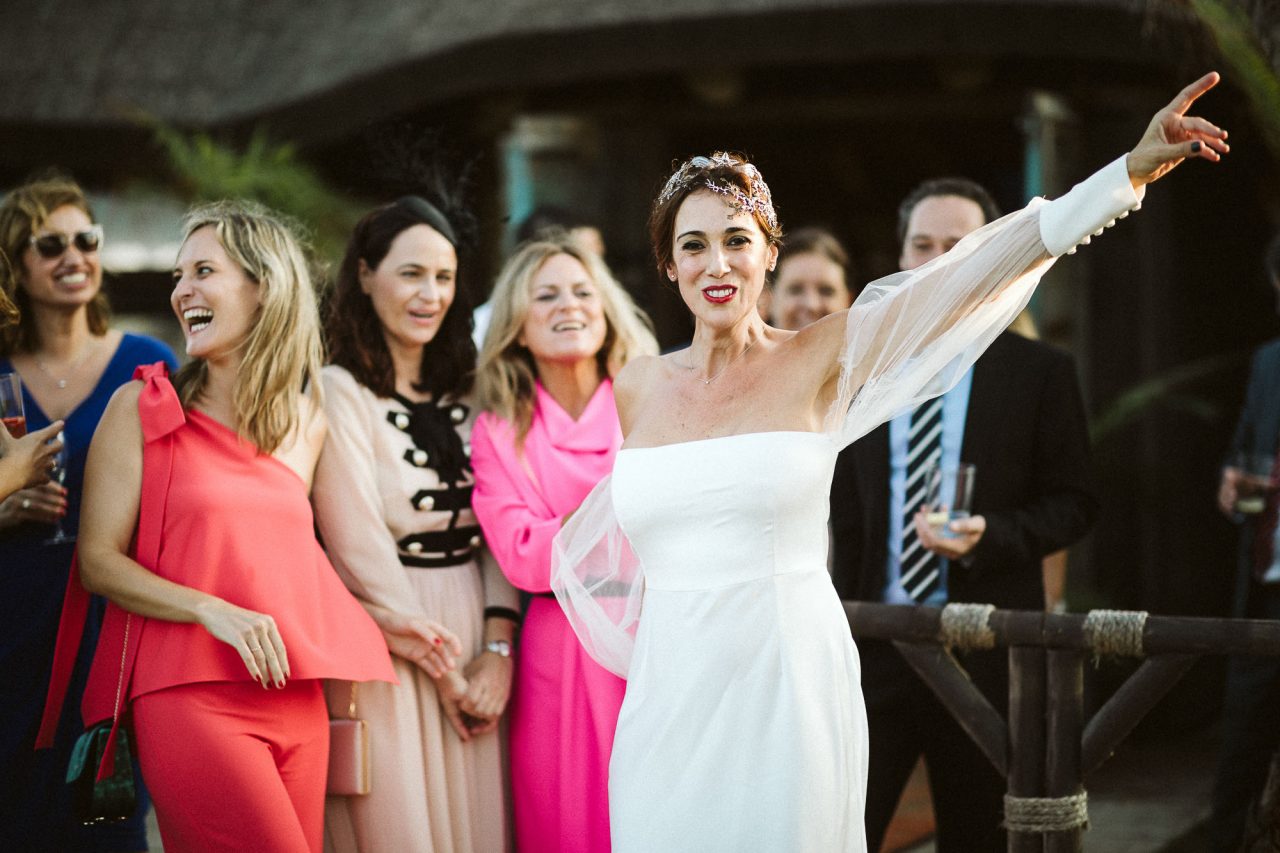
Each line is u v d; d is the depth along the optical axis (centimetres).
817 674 306
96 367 421
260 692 337
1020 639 357
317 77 766
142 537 339
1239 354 799
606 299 409
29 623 388
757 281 319
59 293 413
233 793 327
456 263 404
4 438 357
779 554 309
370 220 391
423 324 385
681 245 319
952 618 362
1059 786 356
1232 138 691
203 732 328
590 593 357
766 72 746
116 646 337
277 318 351
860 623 371
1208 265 769
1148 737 739
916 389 308
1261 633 336
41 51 817
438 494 385
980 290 301
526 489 387
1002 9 623
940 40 636
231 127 771
